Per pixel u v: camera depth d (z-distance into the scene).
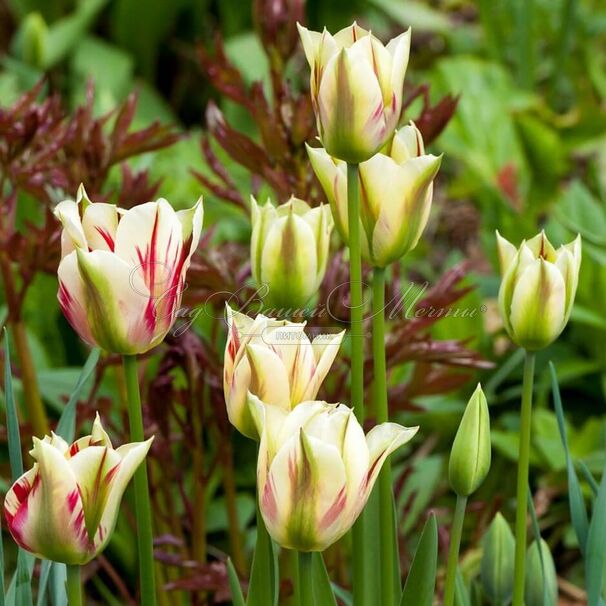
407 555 1.62
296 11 1.52
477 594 1.36
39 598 1.23
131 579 1.70
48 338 1.88
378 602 1.28
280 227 1.24
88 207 1.14
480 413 1.19
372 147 1.16
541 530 1.87
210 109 1.51
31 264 1.50
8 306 1.52
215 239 2.23
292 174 1.50
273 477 1.10
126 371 1.15
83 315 1.13
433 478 1.73
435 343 1.50
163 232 1.13
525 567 1.33
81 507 1.11
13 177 1.50
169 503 1.54
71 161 1.54
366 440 1.12
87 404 1.49
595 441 1.85
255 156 1.50
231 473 1.54
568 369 2.01
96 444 1.13
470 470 1.20
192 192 2.29
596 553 1.23
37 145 1.52
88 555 1.13
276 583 1.22
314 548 1.12
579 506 1.25
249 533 1.71
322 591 1.24
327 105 1.15
